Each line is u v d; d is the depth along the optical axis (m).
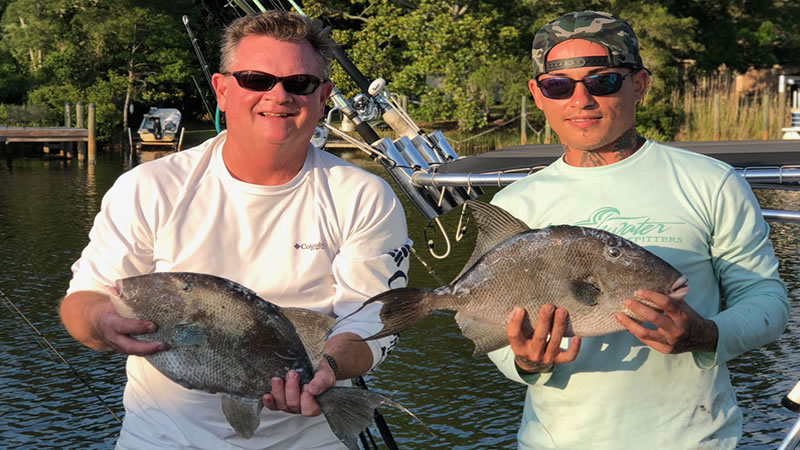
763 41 34.78
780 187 3.63
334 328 2.80
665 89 31.14
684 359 2.67
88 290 2.75
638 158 2.80
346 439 2.48
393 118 4.65
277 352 2.50
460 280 2.49
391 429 6.73
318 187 2.87
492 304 2.47
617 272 2.39
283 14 2.74
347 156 25.80
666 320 2.37
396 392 7.45
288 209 2.84
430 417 6.95
